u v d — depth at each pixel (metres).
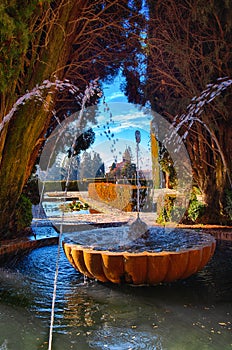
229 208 6.54
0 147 4.95
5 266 4.06
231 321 2.37
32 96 5.35
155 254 2.92
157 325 2.32
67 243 3.45
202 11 6.36
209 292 2.98
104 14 7.66
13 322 2.39
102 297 2.89
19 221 5.73
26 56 5.43
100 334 2.20
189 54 7.00
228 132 6.64
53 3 5.45
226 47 6.37
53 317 2.48
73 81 9.05
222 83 6.45
